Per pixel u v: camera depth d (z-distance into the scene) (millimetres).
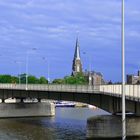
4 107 131125
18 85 118562
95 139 75812
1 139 76250
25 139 76188
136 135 75500
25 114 134000
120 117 75938
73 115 142625
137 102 67500
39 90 106062
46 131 88625
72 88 90125
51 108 138125
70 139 75625
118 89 71812
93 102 86312
